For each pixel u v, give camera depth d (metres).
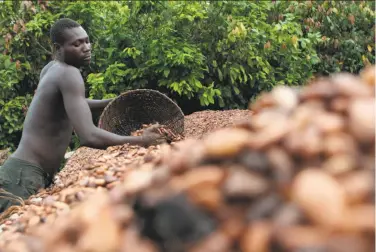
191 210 0.92
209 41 6.16
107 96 5.60
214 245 0.88
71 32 3.14
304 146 0.93
